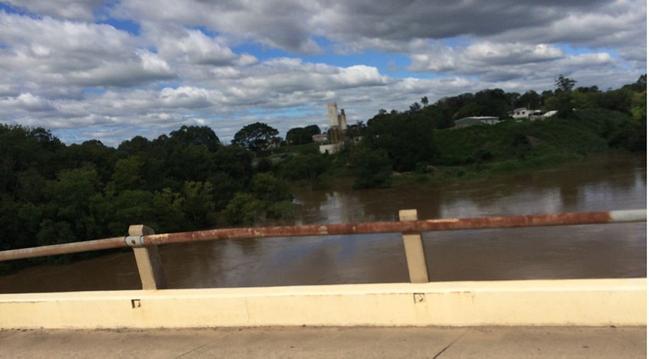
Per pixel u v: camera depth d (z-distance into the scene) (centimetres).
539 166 8225
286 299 423
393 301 401
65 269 3625
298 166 8781
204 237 441
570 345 342
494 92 14775
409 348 363
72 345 433
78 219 4106
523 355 335
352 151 9156
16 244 3838
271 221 5422
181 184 5803
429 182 7675
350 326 411
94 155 5728
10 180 4334
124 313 457
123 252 4006
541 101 15338
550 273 2381
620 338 343
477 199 5419
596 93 12725
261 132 13612
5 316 489
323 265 2942
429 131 8944
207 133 10556
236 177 6719
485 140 9862
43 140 6038
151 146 7238
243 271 3019
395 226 403
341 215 5406
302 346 384
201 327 441
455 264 2686
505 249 2872
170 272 3167
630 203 4197
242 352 385
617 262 2441
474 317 386
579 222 357
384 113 10081
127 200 4559
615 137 9519
